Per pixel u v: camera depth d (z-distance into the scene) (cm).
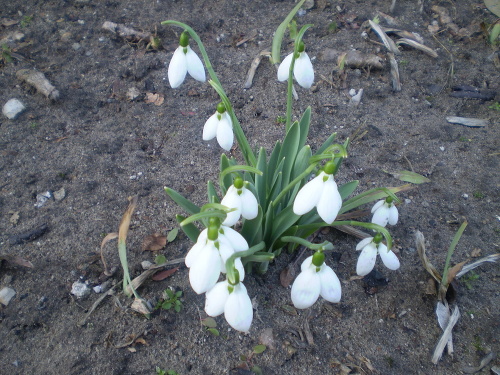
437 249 38
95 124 46
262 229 32
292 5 62
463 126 48
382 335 33
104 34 56
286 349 31
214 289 22
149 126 47
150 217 39
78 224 38
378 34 56
